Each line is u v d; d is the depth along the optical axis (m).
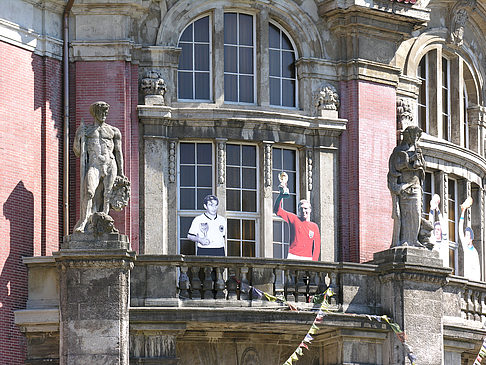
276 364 44.72
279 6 48.00
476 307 47.06
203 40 47.47
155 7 46.72
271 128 47.19
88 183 41.69
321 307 42.38
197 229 45.81
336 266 43.50
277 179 47.41
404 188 44.56
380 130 48.56
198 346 44.00
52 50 45.41
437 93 52.06
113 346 40.66
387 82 48.97
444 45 52.62
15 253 43.38
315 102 48.00
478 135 54.06
